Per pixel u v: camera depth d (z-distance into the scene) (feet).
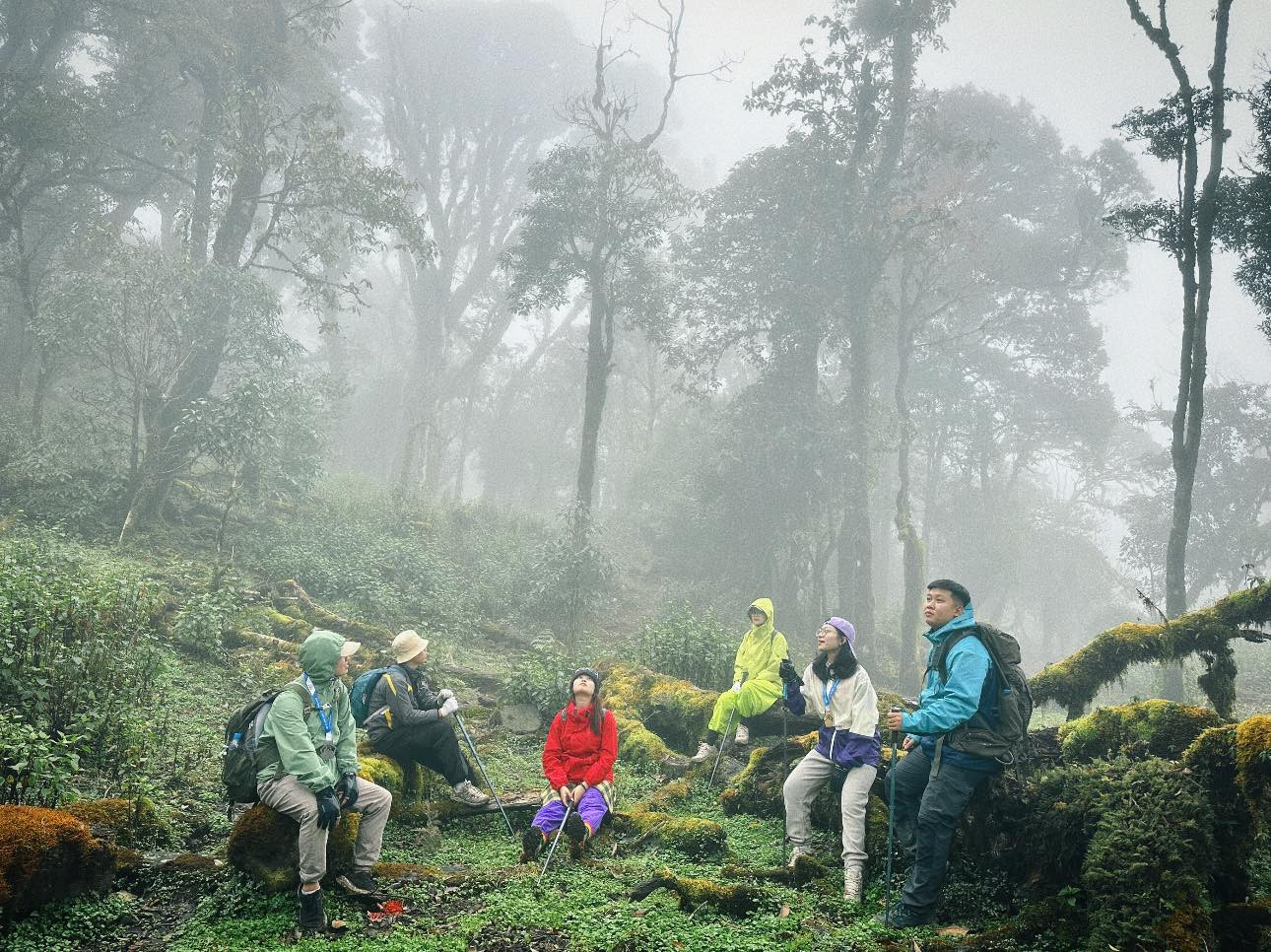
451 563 67.87
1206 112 53.57
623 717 31.45
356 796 16.84
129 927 15.51
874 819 19.65
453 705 21.76
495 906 16.60
